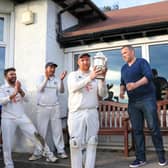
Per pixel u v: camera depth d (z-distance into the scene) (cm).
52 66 482
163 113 504
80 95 338
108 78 596
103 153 527
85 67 353
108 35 568
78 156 334
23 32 586
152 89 400
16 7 598
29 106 554
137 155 408
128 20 657
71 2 612
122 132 495
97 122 348
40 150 476
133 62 411
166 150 537
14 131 456
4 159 446
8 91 455
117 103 544
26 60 576
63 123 584
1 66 586
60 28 603
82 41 594
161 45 558
